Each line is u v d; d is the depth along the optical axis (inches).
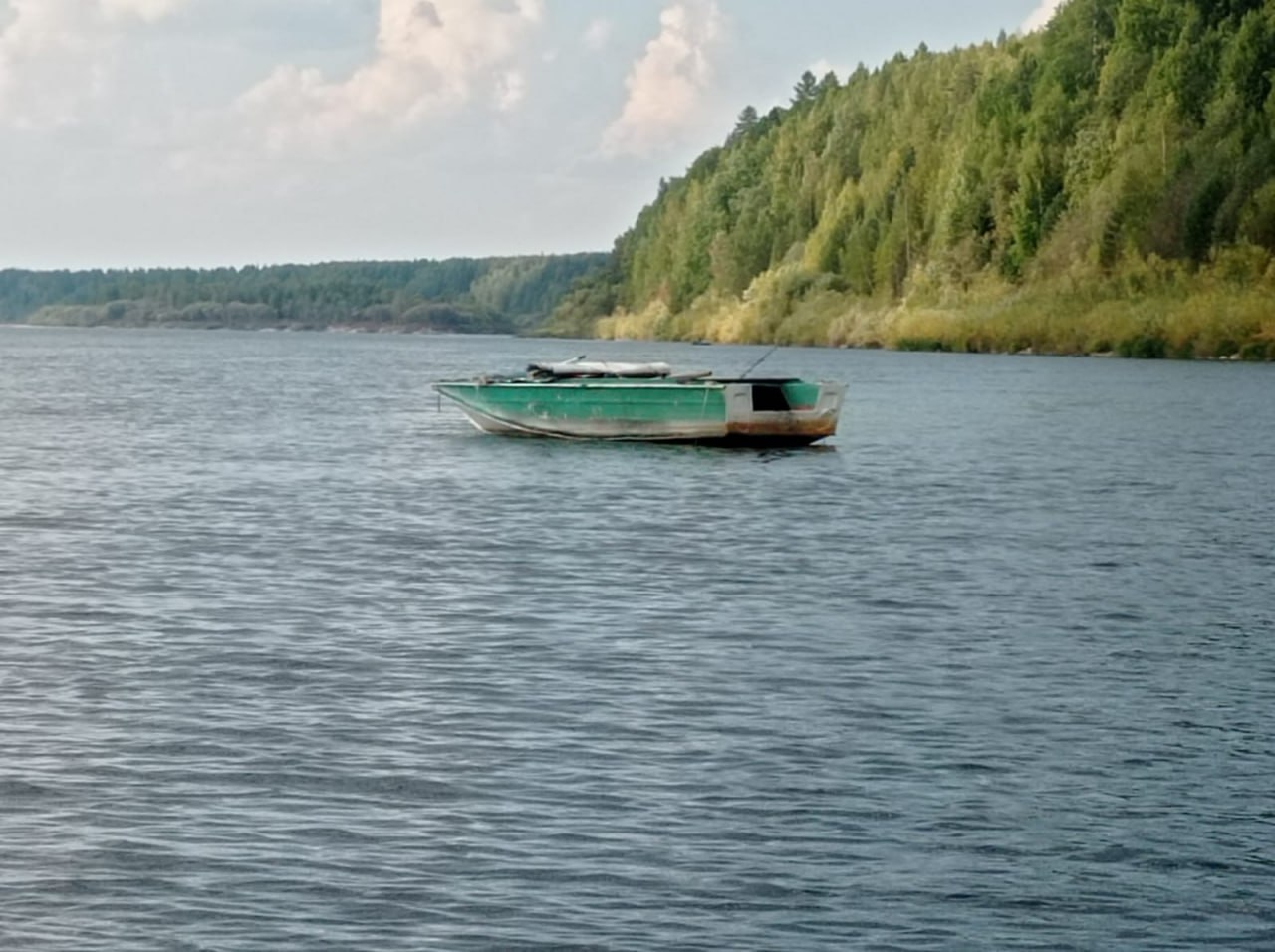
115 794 671.1
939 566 1248.2
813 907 576.7
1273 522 1524.4
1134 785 702.5
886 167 7303.2
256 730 759.1
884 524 1485.0
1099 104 6190.9
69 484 1737.2
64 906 567.5
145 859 604.4
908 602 1091.3
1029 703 826.8
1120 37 6210.6
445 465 1937.7
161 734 751.7
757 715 794.8
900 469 1966.0
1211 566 1262.3
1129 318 5531.5
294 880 589.3
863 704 819.4
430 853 613.9
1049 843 635.5
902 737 763.4
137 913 563.2
